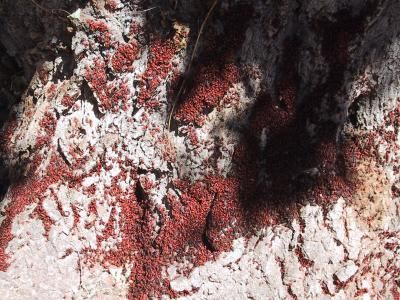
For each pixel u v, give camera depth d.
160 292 0.68
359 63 0.65
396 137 0.68
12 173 0.73
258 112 0.68
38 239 0.68
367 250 0.68
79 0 0.65
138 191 0.70
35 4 0.67
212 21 0.65
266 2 0.64
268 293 0.67
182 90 0.67
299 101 0.67
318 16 0.64
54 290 0.67
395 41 0.64
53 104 0.70
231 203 0.68
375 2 0.62
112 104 0.68
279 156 0.68
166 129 0.68
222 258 0.67
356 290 0.68
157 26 0.66
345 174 0.68
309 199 0.67
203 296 0.67
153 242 0.69
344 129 0.69
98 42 0.66
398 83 0.66
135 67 0.67
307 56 0.66
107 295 0.68
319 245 0.67
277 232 0.68
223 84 0.67
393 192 0.69
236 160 0.68
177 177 0.68
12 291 0.66
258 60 0.66
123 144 0.69
